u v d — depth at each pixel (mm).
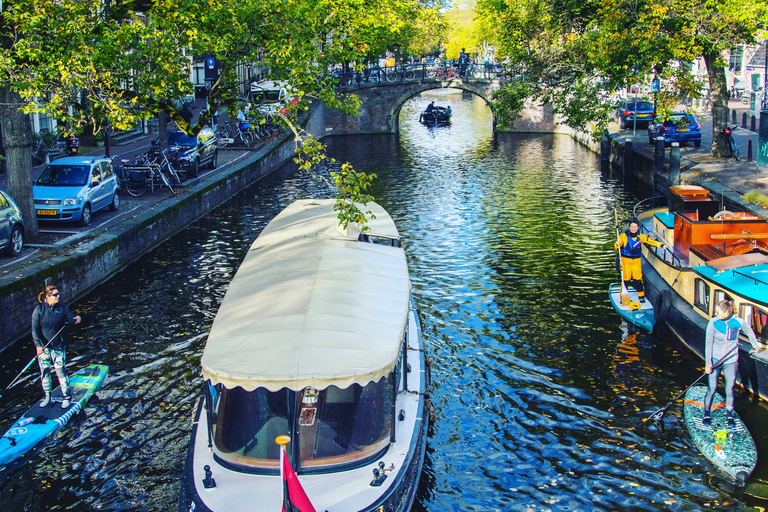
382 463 7332
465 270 17719
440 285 16578
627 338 13344
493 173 33375
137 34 16078
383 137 51562
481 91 53344
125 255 18188
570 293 15867
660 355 12555
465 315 14648
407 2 38844
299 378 6957
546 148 43062
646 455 9500
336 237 11250
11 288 13172
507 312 14789
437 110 59625
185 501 7266
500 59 30125
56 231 18000
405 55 65812
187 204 22875
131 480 9016
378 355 7406
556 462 9414
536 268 17781
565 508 8477
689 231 13758
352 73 55094
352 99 17375
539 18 27797
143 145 33688
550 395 11203
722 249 13312
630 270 14938
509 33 28406
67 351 12859
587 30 27938
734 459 9180
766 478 8922
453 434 10117
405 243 20406
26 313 13688
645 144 33281
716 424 10008
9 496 8703
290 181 32062
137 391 11359
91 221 19266
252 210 25469
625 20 24969
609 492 8750
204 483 7156
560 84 27812
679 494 8664
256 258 10508
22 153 16672
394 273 9852
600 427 10242
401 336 7945
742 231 13562
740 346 10820
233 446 7508
